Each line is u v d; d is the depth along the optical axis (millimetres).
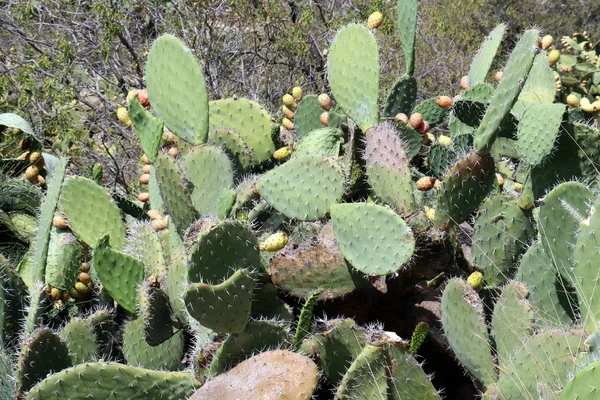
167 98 3393
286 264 2758
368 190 3277
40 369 2498
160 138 3039
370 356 2236
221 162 3264
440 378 2953
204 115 3330
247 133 3869
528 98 4379
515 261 3090
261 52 8242
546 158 3342
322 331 2531
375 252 2652
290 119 4789
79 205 3242
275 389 2160
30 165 4434
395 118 3561
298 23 8102
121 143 7098
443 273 2953
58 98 6988
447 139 4238
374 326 2734
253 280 2312
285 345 2467
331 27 8242
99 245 2701
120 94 7695
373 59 3268
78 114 7461
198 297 2248
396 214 2654
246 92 7793
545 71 4445
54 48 7531
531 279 2912
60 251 3303
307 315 2459
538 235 2955
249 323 2400
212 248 2455
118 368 2352
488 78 8828
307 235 3170
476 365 2576
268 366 2252
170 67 3375
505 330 2613
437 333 2857
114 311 2998
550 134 3248
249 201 3186
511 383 2424
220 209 2955
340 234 2711
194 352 2521
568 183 2783
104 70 7820
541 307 2896
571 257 2785
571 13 11766
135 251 2984
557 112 3248
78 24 7699
